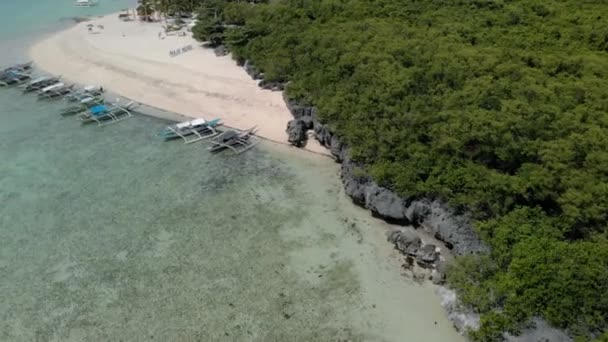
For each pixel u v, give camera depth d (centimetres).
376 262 3500
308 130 5034
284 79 5869
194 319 3145
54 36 8225
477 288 2969
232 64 6688
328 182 4372
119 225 3988
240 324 3102
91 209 4188
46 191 4444
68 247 3784
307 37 6097
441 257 3450
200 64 6750
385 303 3191
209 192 4328
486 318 2773
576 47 5006
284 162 4697
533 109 3850
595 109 3888
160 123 5516
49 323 3166
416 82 4581
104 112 5703
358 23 6128
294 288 3334
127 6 9969
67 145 5166
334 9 6775
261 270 3488
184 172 4622
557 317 2655
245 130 5222
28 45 7906
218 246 3722
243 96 5853
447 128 3900
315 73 5334
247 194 4278
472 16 5944
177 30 8119
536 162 3534
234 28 7150
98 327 3123
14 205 4275
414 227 3762
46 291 3403
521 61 4738
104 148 5081
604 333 2528
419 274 3378
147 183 4488
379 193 3841
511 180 3378
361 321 3084
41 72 6944
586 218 3108
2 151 5094
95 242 3819
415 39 5419
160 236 3847
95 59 7169
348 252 3600
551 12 5812
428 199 3644
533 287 2798
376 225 3834
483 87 4272
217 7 7894
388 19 6238
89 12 9619
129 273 3516
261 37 6656
